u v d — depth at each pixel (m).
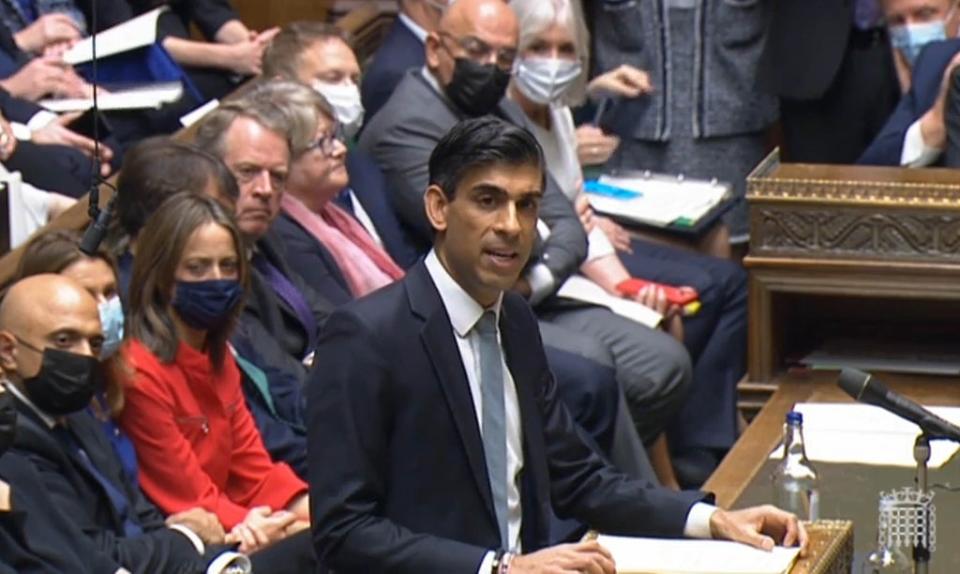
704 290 23.58
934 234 19.39
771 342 19.95
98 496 15.84
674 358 22.02
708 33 26.17
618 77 25.94
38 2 22.92
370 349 13.20
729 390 23.70
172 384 16.98
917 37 24.19
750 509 13.75
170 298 17.03
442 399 13.34
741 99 26.39
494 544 13.48
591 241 23.22
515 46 21.67
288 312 19.44
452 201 13.19
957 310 20.53
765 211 19.78
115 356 16.69
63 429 15.84
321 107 20.31
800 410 18.20
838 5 25.56
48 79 21.47
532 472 13.71
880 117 25.69
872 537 15.41
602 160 24.64
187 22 25.72
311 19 28.33
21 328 15.53
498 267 13.19
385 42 23.84
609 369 20.70
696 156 26.44
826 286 19.69
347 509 13.06
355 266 20.41
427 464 13.34
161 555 15.77
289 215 20.28
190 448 17.00
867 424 17.80
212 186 17.97
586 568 12.68
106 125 21.72
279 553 16.34
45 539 14.98
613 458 20.62
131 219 17.89
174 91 22.00
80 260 16.34
